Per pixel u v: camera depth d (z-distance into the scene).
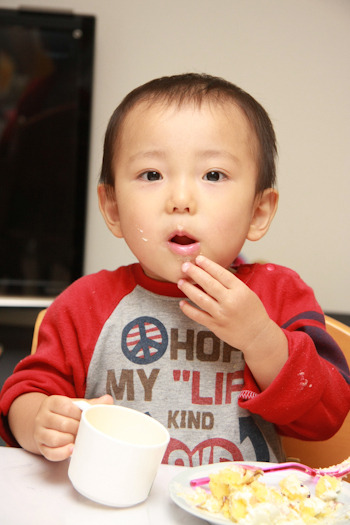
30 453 0.73
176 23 2.62
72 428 0.68
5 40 2.57
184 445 0.84
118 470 0.59
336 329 1.05
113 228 0.91
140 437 0.66
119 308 0.89
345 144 2.62
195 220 0.77
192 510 0.57
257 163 0.84
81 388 0.87
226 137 0.79
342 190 2.63
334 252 2.65
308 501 0.61
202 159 0.78
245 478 0.60
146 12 2.62
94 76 2.63
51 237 2.64
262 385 0.81
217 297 0.75
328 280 2.66
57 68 2.59
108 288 0.91
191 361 0.86
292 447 1.03
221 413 0.85
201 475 0.66
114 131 0.86
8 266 2.64
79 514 0.58
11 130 2.60
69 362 0.86
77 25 2.56
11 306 2.62
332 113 2.61
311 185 2.62
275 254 2.64
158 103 0.81
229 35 2.61
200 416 0.85
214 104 0.81
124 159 0.81
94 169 2.65
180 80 0.86
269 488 0.61
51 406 0.69
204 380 0.86
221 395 0.86
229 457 0.84
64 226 2.64
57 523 0.56
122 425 0.66
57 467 0.69
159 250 0.79
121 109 0.87
